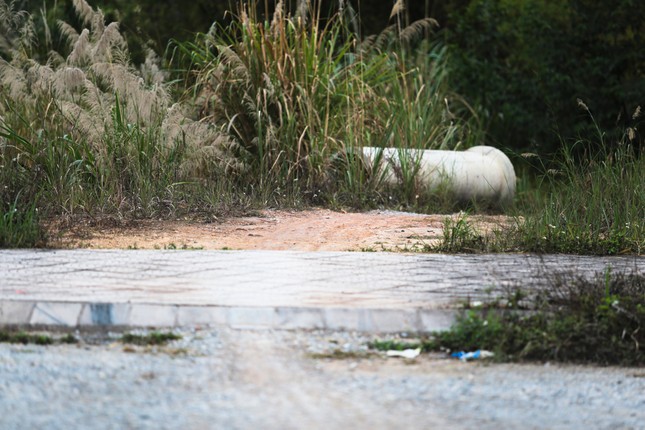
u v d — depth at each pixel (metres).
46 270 11.16
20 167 17.17
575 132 30.41
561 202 16.36
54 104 18.39
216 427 6.40
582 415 7.04
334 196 19.42
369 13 33.97
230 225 16.33
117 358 8.03
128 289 10.00
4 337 8.52
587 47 31.22
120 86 18.48
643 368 8.53
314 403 6.98
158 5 30.75
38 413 6.64
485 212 21.50
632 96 29.81
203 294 9.83
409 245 14.79
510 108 30.36
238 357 8.12
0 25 20.47
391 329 9.09
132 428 6.36
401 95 22.77
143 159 17.69
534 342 8.66
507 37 32.12
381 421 6.64
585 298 9.47
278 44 21.44
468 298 9.73
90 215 15.77
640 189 16.50
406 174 20.52
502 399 7.33
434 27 34.56
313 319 9.14
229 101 20.94
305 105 20.67
